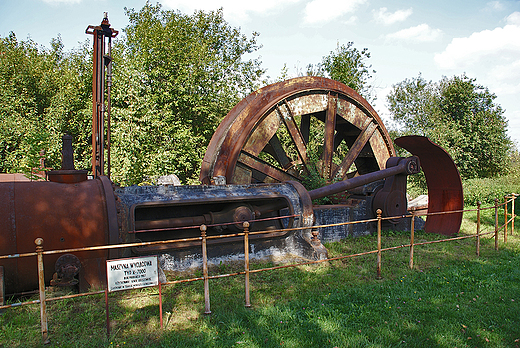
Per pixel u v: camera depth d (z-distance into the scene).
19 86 18.73
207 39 21.48
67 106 16.86
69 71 20.92
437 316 4.04
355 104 10.51
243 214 6.16
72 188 4.70
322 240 7.91
